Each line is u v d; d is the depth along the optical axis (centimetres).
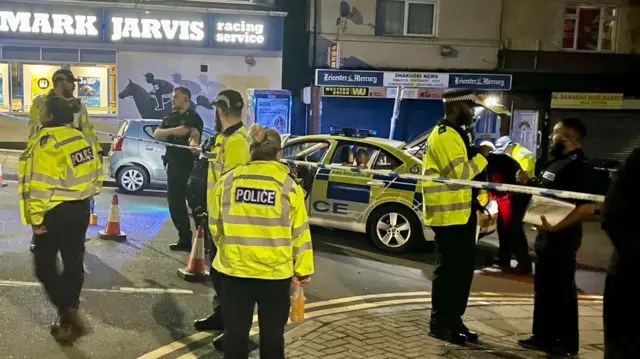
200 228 631
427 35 1727
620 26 1794
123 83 1623
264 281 341
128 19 1597
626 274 290
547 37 1764
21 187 470
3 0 1546
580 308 618
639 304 285
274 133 353
